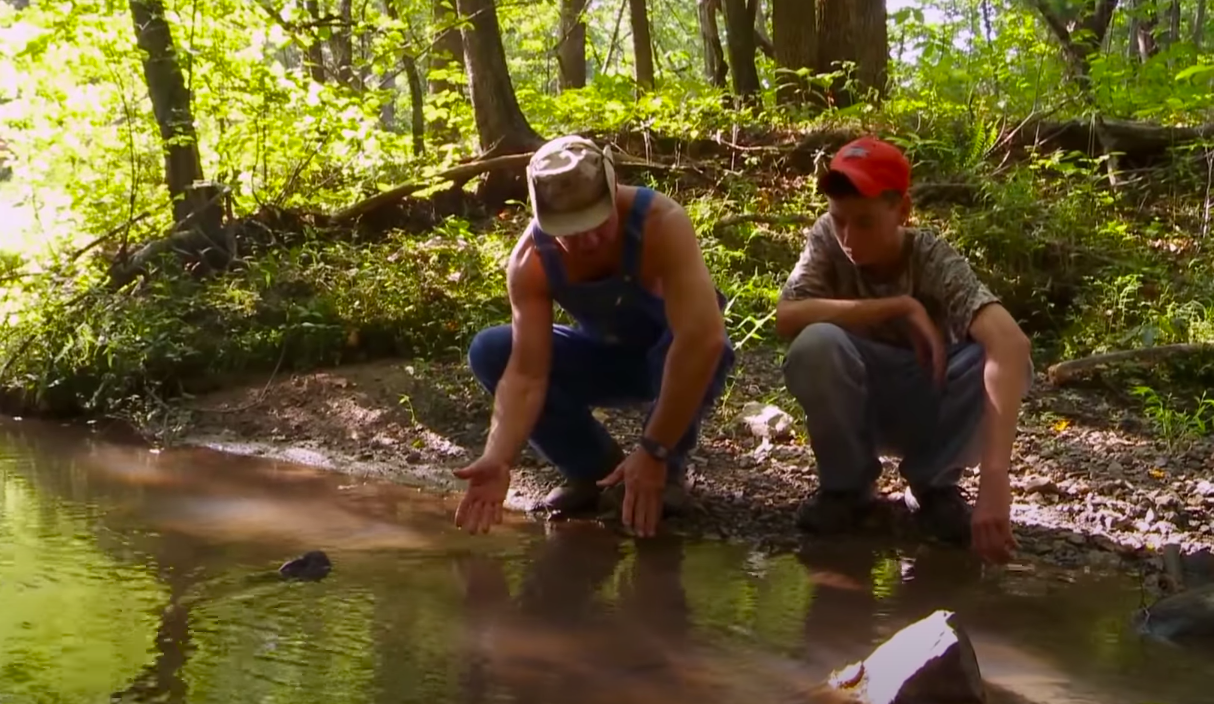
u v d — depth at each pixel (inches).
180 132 280.5
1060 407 185.2
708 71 446.9
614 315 128.4
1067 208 249.4
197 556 124.0
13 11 287.3
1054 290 231.9
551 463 150.0
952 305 124.0
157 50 279.3
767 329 225.9
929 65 359.6
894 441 135.9
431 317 234.1
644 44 462.3
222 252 270.5
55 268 276.7
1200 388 192.7
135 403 218.8
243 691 84.2
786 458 165.0
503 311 234.8
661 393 122.2
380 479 168.6
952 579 117.9
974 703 82.0
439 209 303.6
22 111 307.3
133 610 104.2
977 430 124.5
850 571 120.6
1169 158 288.7
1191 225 260.1
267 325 236.8
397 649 94.4
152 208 306.5
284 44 304.5
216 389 225.5
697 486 153.6
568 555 126.3
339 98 309.4
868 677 86.4
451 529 137.7
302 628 99.8
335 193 311.3
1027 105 324.5
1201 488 146.5
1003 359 116.6
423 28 413.4
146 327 230.7
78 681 86.1
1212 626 99.2
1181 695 85.8
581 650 94.8
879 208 121.8
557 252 122.8
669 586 114.4
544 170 115.3
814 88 366.6
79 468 175.9
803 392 130.4
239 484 164.1
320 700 82.7
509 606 107.1
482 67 315.6
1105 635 100.0
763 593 112.2
